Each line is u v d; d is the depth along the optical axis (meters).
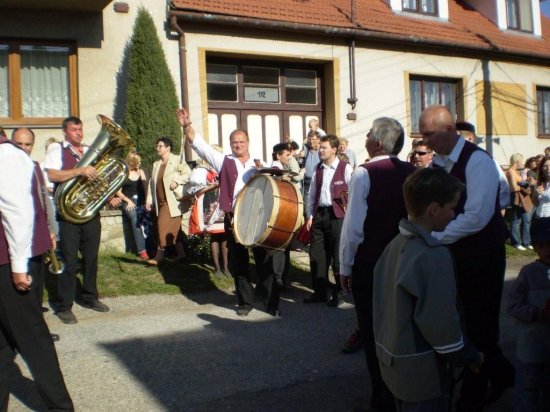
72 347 5.44
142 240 8.82
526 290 3.60
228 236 6.48
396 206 4.01
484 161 3.75
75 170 6.11
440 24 14.83
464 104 14.73
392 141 4.16
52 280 7.43
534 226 3.56
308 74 12.74
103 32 10.35
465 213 3.69
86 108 10.26
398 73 13.55
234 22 11.09
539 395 3.56
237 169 6.50
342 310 6.76
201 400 4.30
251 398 4.34
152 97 9.89
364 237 4.05
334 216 6.78
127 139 6.43
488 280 3.81
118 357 5.17
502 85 15.50
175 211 8.44
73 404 4.14
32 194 3.79
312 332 5.93
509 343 5.63
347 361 5.12
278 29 11.65
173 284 7.71
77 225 6.31
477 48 14.51
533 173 11.41
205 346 5.47
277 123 12.38
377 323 3.01
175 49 10.88
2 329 3.73
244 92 12.02
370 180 4.04
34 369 3.74
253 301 7.00
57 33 10.07
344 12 13.12
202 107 11.09
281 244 5.98
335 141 6.89
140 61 9.96
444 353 2.68
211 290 7.63
